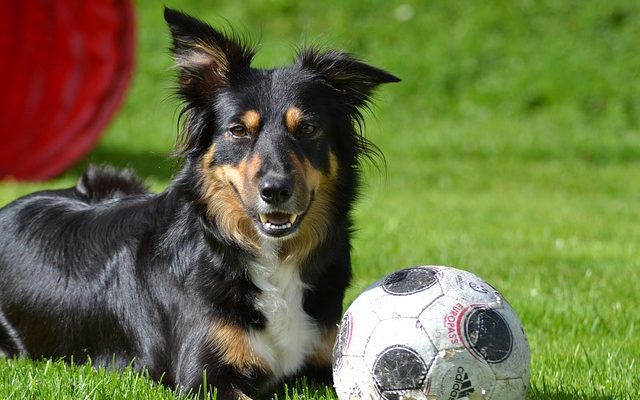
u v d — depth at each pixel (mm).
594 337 8883
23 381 6965
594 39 29609
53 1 19938
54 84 19891
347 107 7539
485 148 24406
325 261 7219
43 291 7957
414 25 30656
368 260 11820
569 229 15258
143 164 21422
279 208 6711
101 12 19438
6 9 20047
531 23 30359
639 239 14539
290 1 31578
